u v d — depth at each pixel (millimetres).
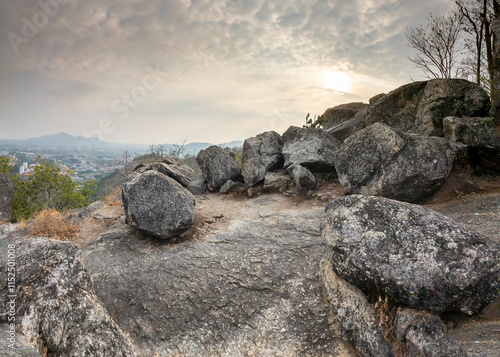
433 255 3086
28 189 16969
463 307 2885
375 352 3340
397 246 3342
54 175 17469
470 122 6152
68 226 7793
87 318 2646
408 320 3076
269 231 6613
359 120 11617
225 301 4801
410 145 6219
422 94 8234
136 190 6539
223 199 9539
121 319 4723
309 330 4207
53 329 2455
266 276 5137
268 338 4227
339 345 3957
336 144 10234
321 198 8125
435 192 5992
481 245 3020
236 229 6934
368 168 6637
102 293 5145
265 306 4645
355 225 3764
